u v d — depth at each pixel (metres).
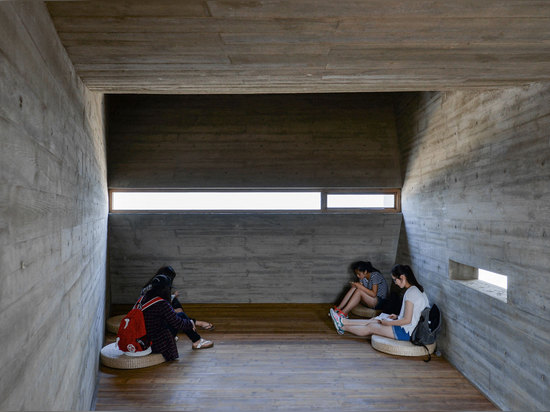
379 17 1.61
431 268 4.12
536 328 2.47
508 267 2.77
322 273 5.45
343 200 5.04
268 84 2.66
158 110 4.86
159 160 4.80
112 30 1.75
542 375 2.41
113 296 5.42
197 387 3.16
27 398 1.26
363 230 5.09
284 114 4.92
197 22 1.66
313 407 2.86
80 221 2.46
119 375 3.36
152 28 1.73
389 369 3.51
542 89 2.43
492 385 2.96
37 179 1.42
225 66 2.25
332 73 2.39
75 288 2.23
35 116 1.41
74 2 1.51
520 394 2.63
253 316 5.06
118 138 4.80
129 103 4.86
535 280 2.48
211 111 4.88
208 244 5.14
